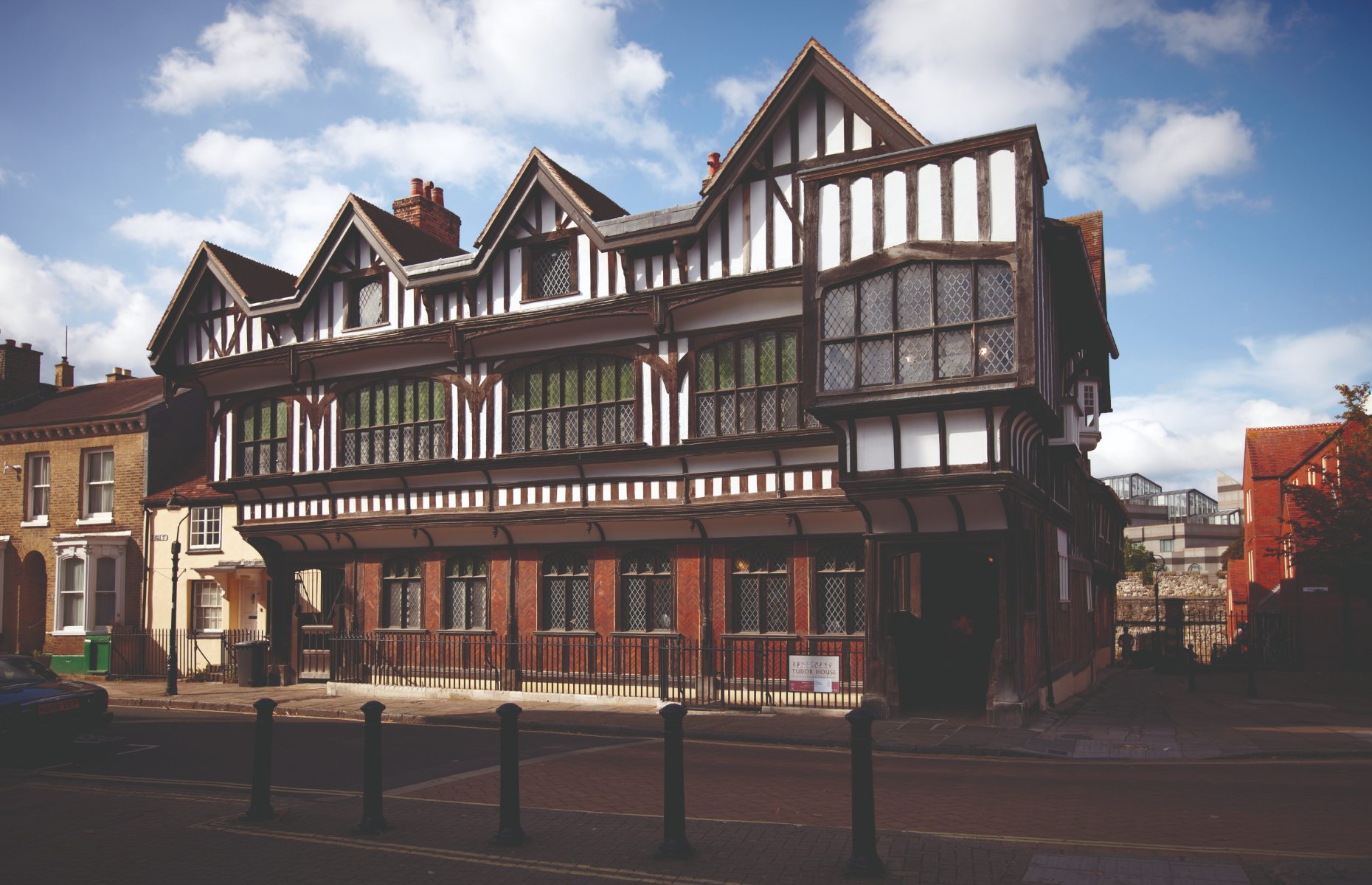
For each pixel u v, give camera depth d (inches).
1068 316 714.8
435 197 954.1
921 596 737.0
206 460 1089.4
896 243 569.9
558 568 757.9
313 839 308.2
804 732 555.2
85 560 1028.5
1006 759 482.3
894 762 469.7
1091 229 863.7
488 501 768.3
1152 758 478.6
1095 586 1073.5
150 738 567.5
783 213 648.4
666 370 695.7
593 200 743.1
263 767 338.6
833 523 648.4
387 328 805.2
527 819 328.8
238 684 900.6
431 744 530.3
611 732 585.0
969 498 563.5
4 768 469.4
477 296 768.3
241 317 881.5
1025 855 274.7
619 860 275.4
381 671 818.8
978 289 547.5
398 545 824.9
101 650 1005.8
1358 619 1154.0
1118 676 1111.6
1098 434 778.8
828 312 586.9
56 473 1086.4
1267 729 569.0
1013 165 546.0
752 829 307.9
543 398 749.3
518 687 754.8
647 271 698.2
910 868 262.1
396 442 813.2
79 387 1280.8
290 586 884.6
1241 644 1283.2
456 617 798.5
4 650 1082.1
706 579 690.2
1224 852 278.2
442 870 271.4
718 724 594.6
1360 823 312.3
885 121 608.1
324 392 847.1
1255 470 1439.5
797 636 657.0
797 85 639.1
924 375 556.1
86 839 316.5
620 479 716.0
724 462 677.3
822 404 581.0
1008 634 566.9
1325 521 826.8
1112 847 285.1
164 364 905.5
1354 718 627.5
